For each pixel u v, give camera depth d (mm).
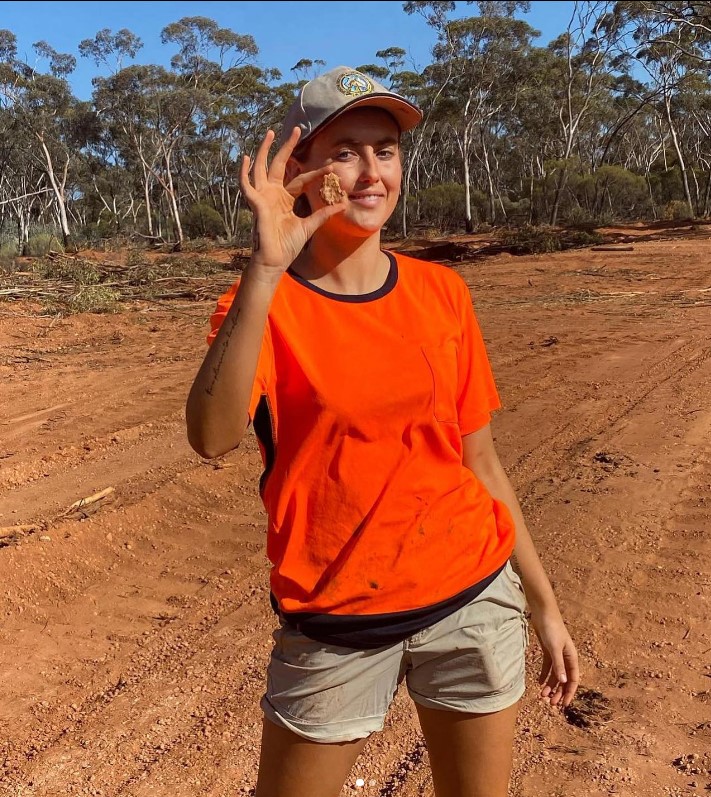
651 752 2824
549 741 2924
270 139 1586
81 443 6602
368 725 1706
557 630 1933
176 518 5070
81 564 4445
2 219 69250
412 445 1665
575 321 11695
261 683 3381
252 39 65312
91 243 51969
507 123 70062
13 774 2857
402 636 1662
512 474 5586
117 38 59438
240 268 23828
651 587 3955
